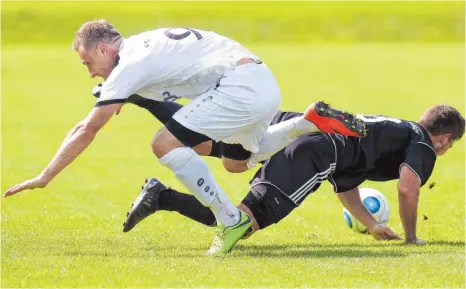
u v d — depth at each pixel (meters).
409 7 186.25
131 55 24.58
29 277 22.27
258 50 146.88
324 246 27.69
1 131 62.75
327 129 26.05
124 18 170.50
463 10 181.12
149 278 22.20
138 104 28.22
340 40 164.38
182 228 30.53
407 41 163.12
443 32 167.62
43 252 25.70
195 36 25.16
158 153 25.00
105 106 24.20
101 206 35.34
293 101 81.00
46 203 35.72
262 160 27.23
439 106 28.12
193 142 25.02
